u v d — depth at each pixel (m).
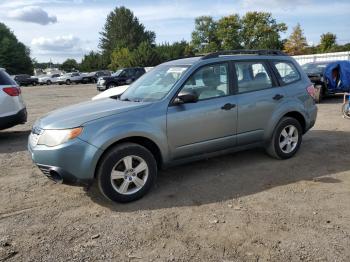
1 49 75.19
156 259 3.21
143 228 3.77
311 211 4.05
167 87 4.88
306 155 6.21
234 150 5.37
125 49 74.31
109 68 76.50
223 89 5.16
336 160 5.92
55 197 4.69
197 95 4.89
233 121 5.18
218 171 5.47
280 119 5.73
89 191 4.84
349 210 4.06
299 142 6.07
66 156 4.11
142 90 5.21
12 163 6.36
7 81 8.18
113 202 4.43
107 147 4.21
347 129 8.37
